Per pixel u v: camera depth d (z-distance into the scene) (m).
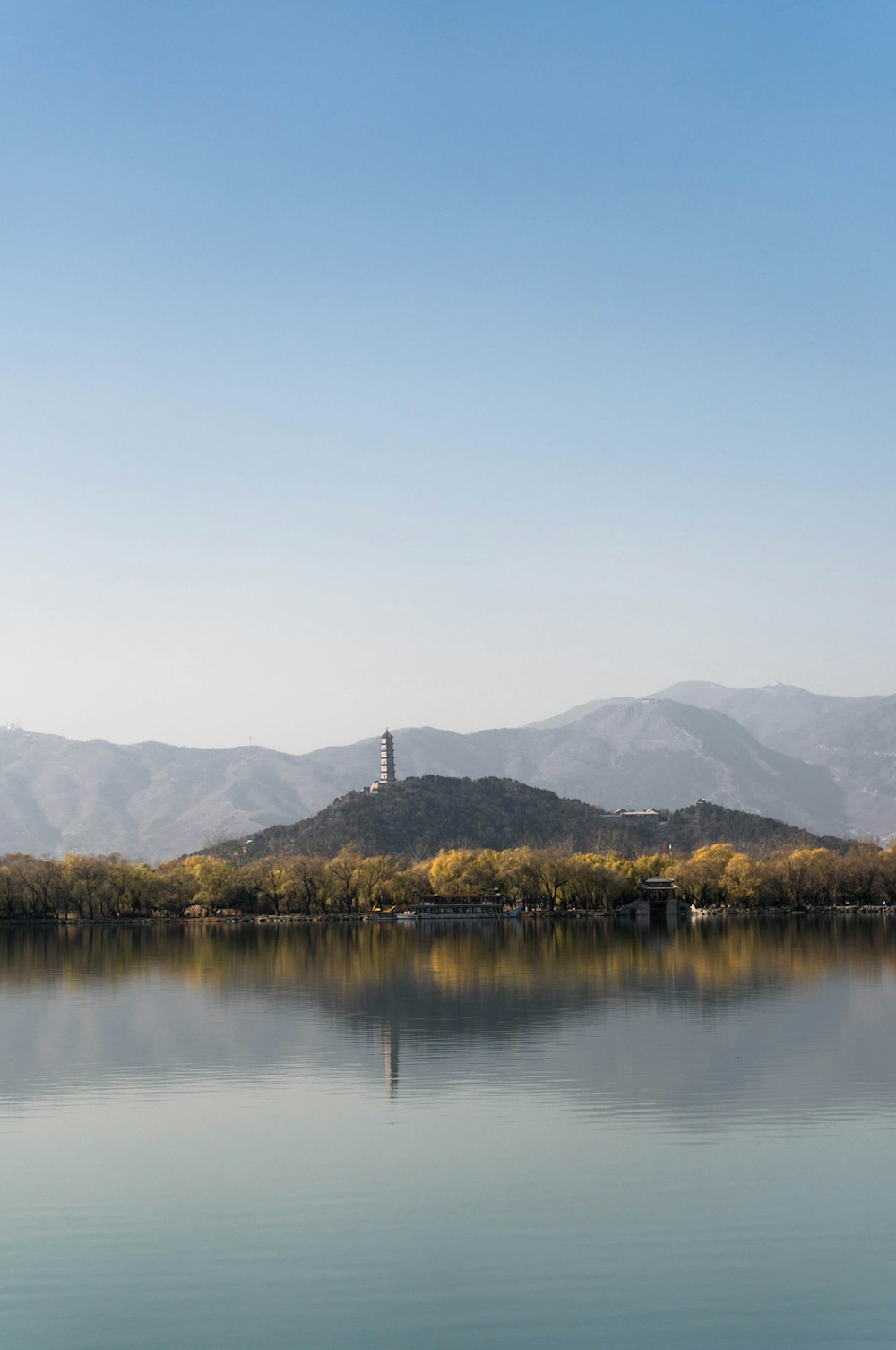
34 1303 45.59
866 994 123.00
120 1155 62.66
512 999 123.25
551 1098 74.38
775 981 137.12
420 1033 100.19
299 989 135.38
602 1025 102.81
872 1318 44.16
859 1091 75.25
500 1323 43.81
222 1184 57.84
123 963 171.75
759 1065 83.81
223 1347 42.31
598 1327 43.59
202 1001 124.25
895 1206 54.19
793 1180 57.69
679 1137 65.12
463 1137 65.62
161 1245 50.38
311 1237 51.31
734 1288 46.31
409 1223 52.62
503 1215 53.47
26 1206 55.25
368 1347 42.22
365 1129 67.56
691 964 160.38
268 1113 71.38
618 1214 53.50
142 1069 84.94
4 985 141.38
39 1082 80.81
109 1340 42.75
